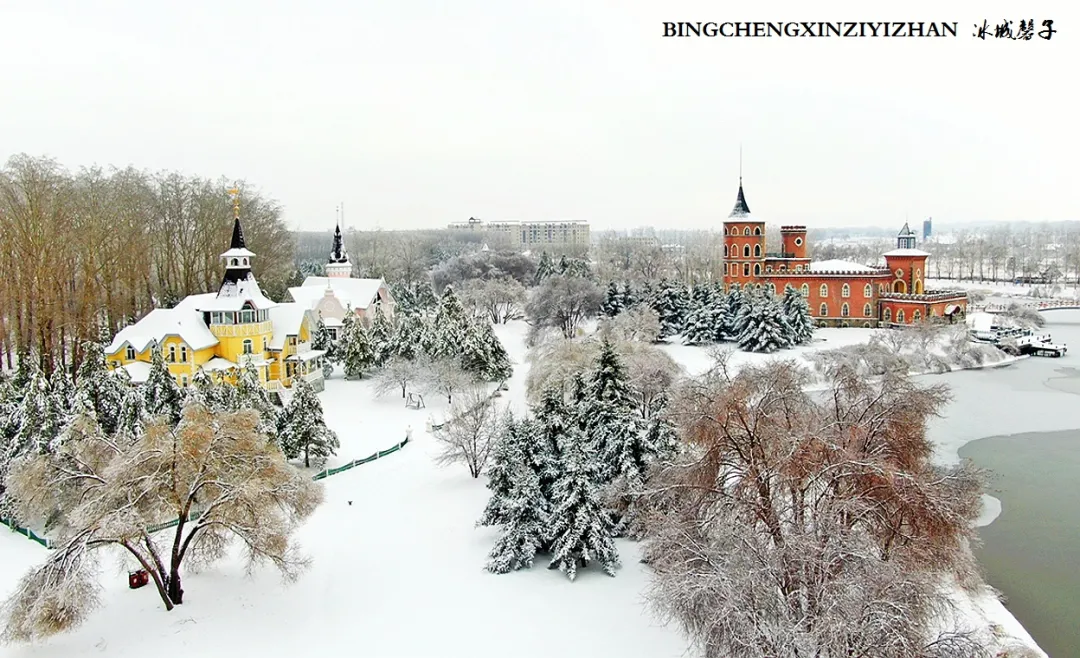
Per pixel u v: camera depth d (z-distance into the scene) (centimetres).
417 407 6681
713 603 2286
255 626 3000
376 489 4606
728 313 10031
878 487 2814
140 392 4572
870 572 2325
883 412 3139
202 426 3139
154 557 3038
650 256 18925
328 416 6366
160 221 9725
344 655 2823
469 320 7662
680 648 2838
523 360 9012
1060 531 4312
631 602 3200
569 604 3195
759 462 3048
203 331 6431
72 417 3847
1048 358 9975
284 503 3272
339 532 3947
